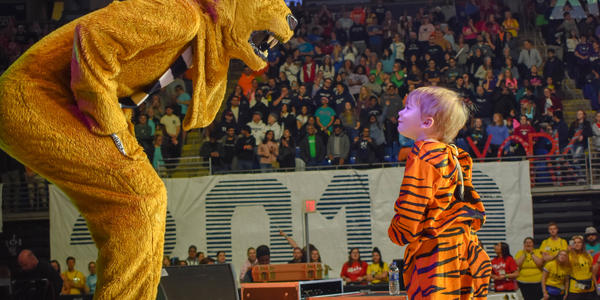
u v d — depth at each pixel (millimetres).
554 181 12086
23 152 2721
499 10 15859
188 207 11070
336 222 10883
